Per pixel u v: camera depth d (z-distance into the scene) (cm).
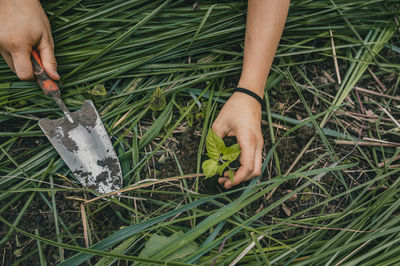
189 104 117
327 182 113
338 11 121
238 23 118
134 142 111
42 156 108
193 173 112
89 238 101
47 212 106
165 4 114
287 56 125
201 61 121
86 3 118
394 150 116
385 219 94
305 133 115
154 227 94
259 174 97
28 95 110
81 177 103
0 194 103
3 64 110
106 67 115
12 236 103
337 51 129
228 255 95
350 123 121
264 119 118
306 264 92
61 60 112
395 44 131
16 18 96
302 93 124
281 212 109
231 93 116
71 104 112
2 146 108
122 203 100
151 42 115
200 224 92
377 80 125
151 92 116
